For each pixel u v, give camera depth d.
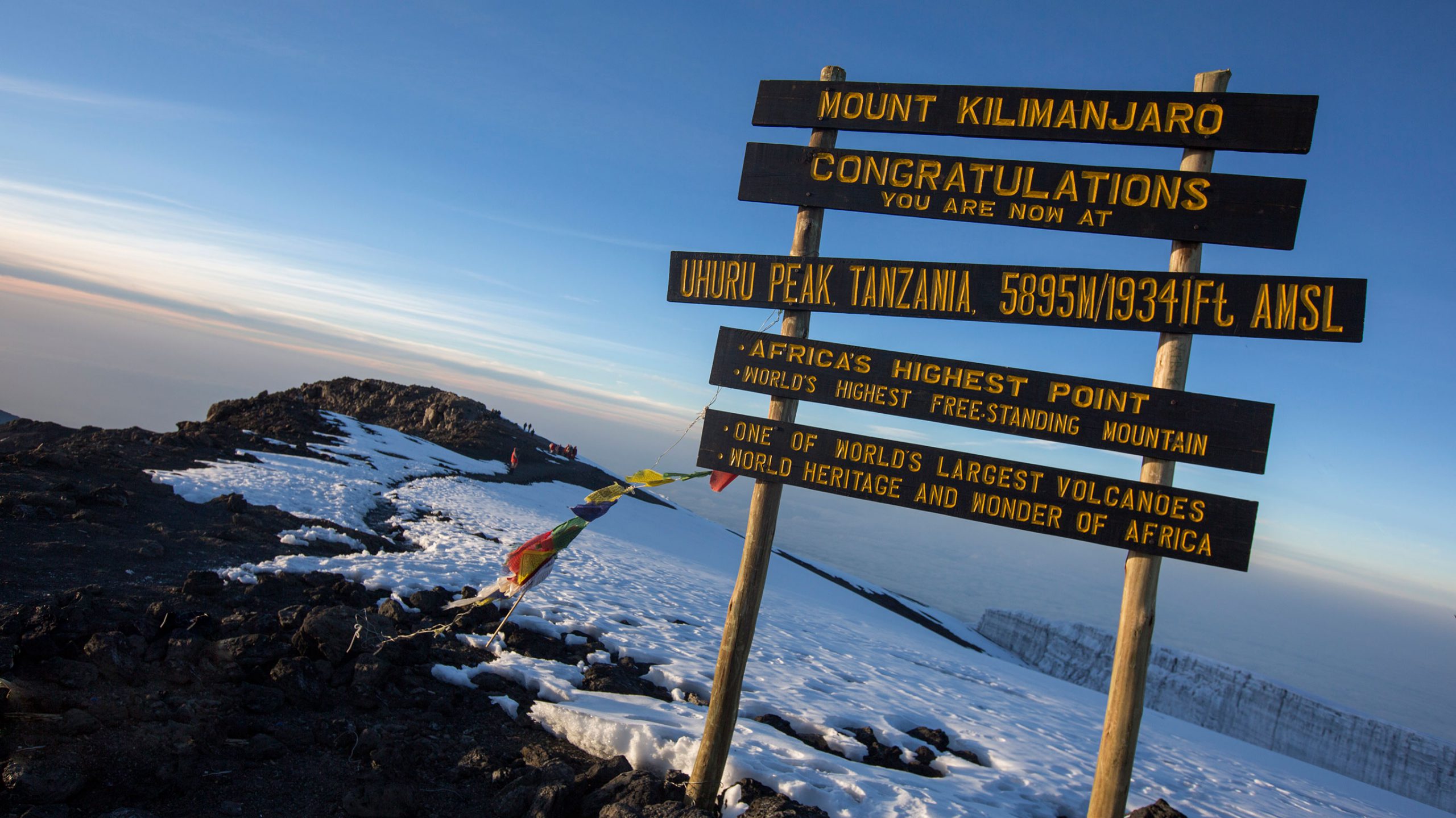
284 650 6.86
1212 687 59.75
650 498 63.31
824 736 8.89
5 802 4.35
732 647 5.77
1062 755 10.80
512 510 26.77
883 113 5.61
